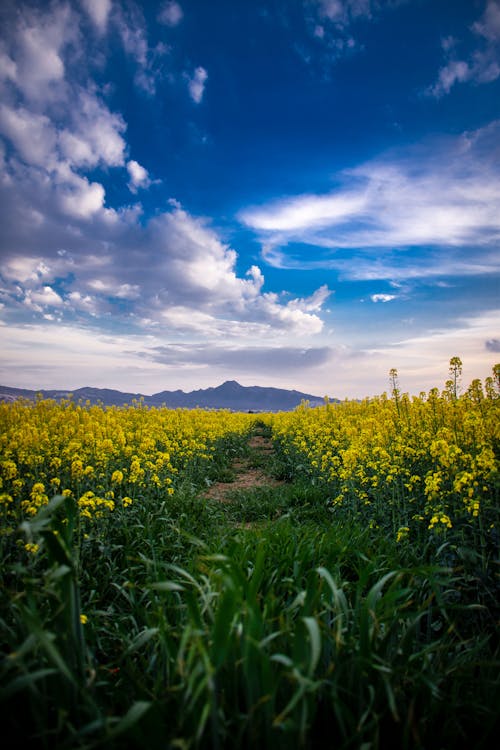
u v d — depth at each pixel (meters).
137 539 4.45
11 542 3.53
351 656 2.11
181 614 2.67
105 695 2.14
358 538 4.25
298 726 1.60
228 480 10.16
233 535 4.44
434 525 3.80
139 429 10.73
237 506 7.26
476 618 2.97
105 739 1.43
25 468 6.25
